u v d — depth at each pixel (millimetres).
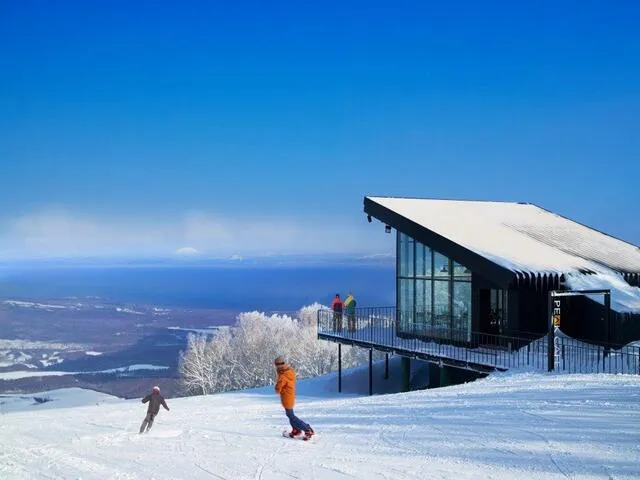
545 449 9719
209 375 70875
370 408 16109
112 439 14281
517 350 23078
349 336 29500
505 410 13359
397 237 29047
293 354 70625
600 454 9172
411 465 9508
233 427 14977
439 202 32344
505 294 24688
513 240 27234
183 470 10281
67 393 102688
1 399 99625
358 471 9414
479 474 8727
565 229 31609
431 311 27078
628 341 22453
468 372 26047
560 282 23594
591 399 13633
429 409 14734
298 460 10422
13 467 11164
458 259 24297
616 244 30578
